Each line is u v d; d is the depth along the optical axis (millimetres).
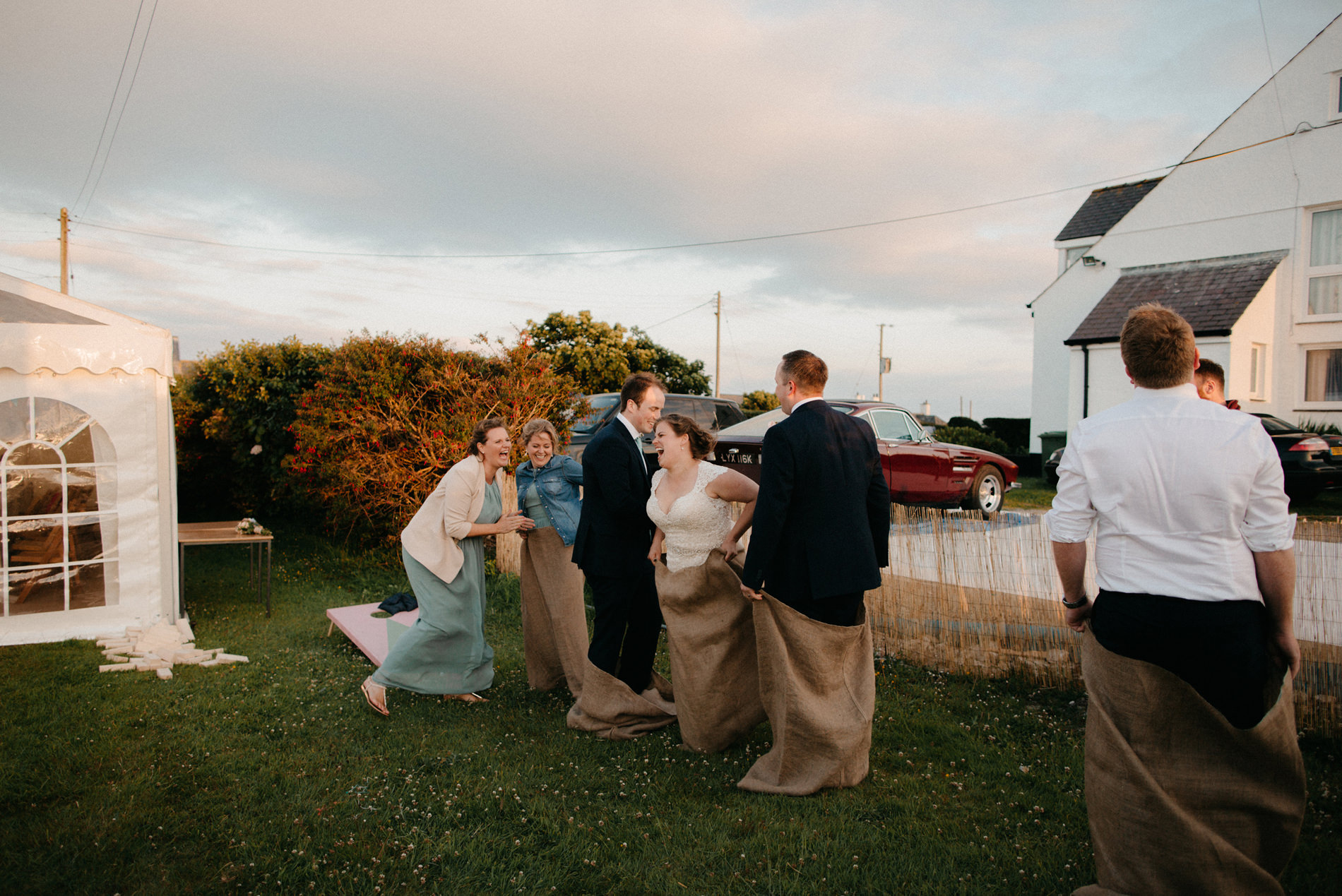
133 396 5984
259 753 3631
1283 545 2082
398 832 2936
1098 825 2285
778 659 3229
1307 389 14945
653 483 3793
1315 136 14562
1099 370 16031
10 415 5590
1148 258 17078
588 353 25500
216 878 2609
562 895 2564
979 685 4660
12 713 4094
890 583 5227
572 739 3850
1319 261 14742
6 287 5559
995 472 10992
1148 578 2172
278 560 9289
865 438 3307
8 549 5609
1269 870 2182
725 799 3227
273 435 10656
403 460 8391
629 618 4094
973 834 2920
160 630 5871
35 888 2506
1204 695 2148
